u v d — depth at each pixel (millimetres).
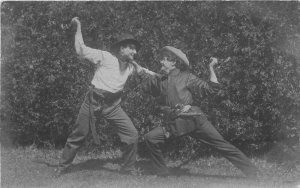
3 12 6465
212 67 5289
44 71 6414
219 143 5266
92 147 6531
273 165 6004
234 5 5812
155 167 5430
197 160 6223
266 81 5863
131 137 5496
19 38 6453
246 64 5883
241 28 5785
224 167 5977
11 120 6766
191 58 5957
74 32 6238
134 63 5559
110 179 5316
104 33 6098
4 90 6629
